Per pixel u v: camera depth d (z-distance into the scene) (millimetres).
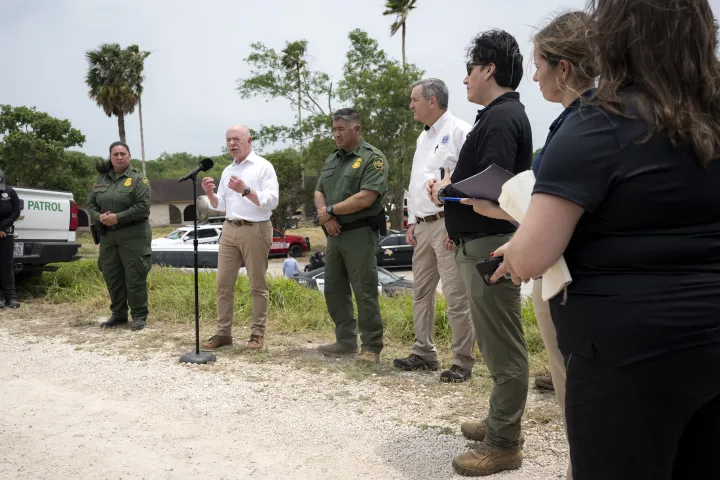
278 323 6629
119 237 6125
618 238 1324
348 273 4934
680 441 1470
